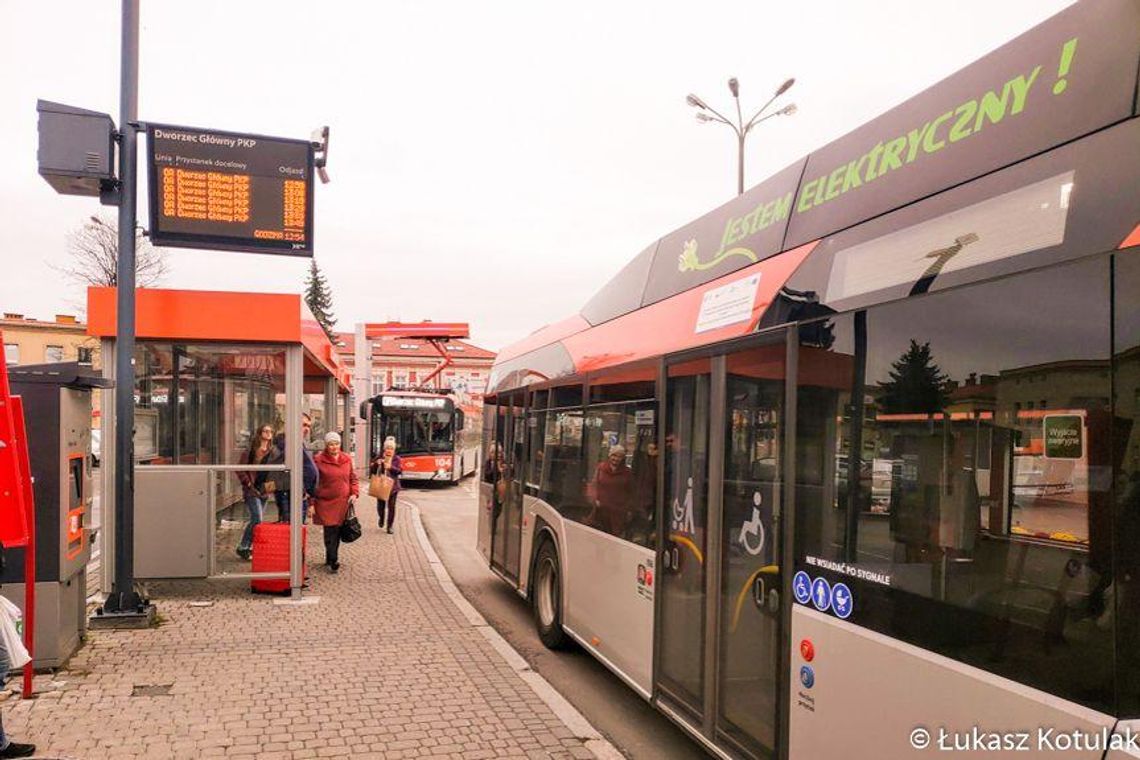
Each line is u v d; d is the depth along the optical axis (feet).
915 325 10.08
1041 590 7.91
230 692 18.78
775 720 12.25
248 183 25.89
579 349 24.17
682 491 16.14
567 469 24.03
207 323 27.04
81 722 16.62
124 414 24.64
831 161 13.65
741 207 16.79
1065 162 8.61
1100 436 7.48
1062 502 7.79
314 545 43.52
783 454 12.53
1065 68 9.23
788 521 12.21
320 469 35.58
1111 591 7.23
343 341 279.90
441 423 94.73
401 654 22.43
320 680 19.88
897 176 11.55
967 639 8.73
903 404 10.09
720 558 14.34
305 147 26.27
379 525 51.21
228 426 29.91
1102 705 7.22
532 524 27.50
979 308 9.14
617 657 19.11
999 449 8.57
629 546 18.63
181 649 22.18
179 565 27.66
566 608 23.36
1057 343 8.07
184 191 25.35
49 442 19.76
